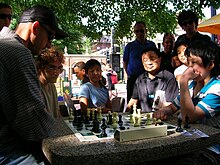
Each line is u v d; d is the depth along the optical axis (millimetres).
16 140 1658
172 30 7156
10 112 1537
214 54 2168
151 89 3176
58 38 2115
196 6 6223
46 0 6465
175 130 1960
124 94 8688
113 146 1601
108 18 7242
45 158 1758
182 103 2139
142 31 4941
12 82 1514
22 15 1799
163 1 6695
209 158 1793
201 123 2205
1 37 1614
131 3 6914
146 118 2346
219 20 5504
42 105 1577
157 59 3176
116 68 11898
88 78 3527
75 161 1444
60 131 1987
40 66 2527
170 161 1927
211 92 2146
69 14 6973
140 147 1575
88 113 2498
